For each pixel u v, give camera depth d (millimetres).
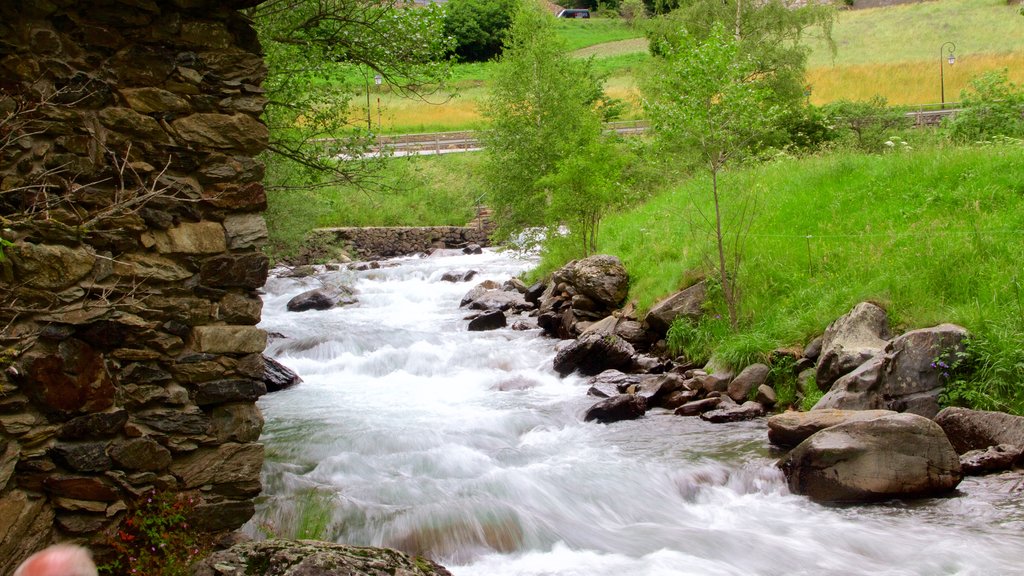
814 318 11375
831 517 7469
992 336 9367
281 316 19172
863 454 7801
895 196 14219
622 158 17703
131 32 5570
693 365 12141
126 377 5574
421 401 11445
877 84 45562
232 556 5215
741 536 6988
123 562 5480
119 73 5555
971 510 7395
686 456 8898
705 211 16328
